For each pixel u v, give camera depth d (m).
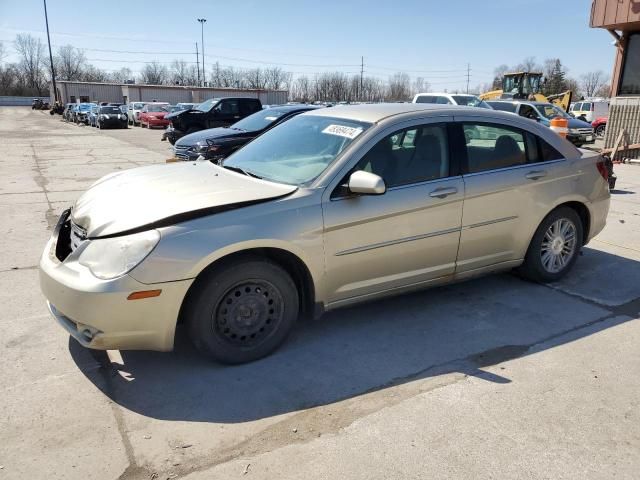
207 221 3.09
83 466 2.45
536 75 32.28
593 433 2.72
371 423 2.79
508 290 4.68
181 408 2.91
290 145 4.07
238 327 3.30
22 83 105.31
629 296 4.57
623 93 15.03
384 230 3.63
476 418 2.84
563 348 3.64
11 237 6.27
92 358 3.42
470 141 4.09
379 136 3.68
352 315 4.14
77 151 17.81
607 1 14.09
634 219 7.24
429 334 3.83
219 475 2.41
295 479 2.38
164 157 16.02
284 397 3.03
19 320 3.96
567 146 4.70
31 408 2.88
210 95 54.72
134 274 2.88
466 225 4.04
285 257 3.41
